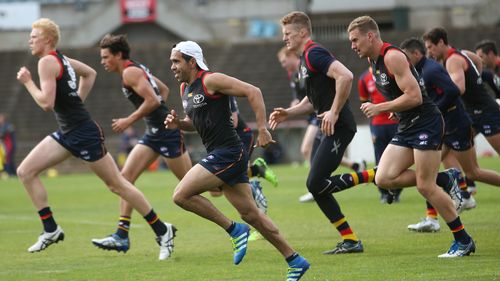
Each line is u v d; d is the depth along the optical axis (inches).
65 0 6072.8
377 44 1162.0
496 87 1860.2
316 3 5915.4
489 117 1658.5
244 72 5103.3
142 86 1344.7
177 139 1409.9
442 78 1437.0
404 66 1131.3
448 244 1284.4
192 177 1026.1
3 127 4195.4
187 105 1056.8
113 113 4977.9
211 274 1107.3
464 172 1581.0
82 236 1589.6
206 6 5949.8
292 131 4441.4
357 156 3993.6
